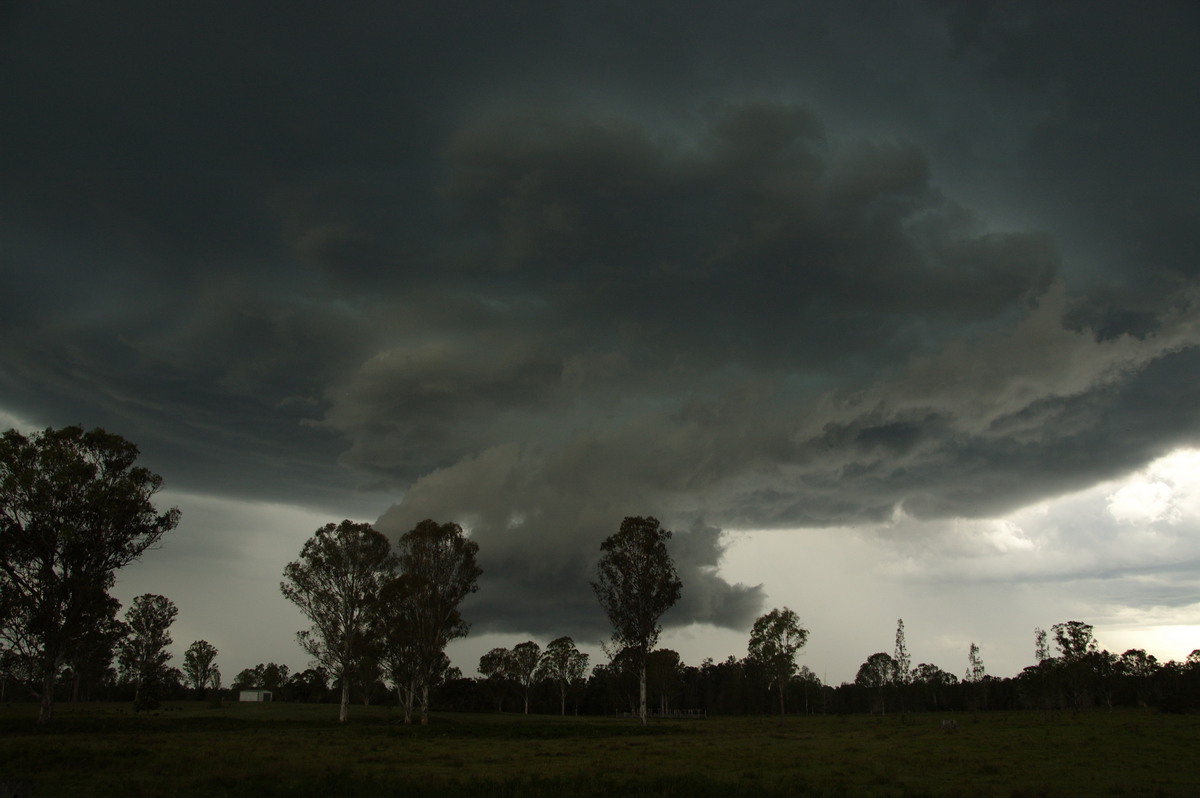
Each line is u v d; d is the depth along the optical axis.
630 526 92.19
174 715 91.12
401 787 27.86
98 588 66.00
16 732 59.50
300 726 76.44
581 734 70.00
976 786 30.06
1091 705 148.88
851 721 97.81
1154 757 40.69
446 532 88.62
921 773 34.81
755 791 27.41
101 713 86.75
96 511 67.00
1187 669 142.88
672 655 148.75
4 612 62.88
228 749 44.91
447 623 86.38
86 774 31.75
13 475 64.69
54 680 65.94
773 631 103.00
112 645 73.50
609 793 26.69
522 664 164.38
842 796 26.92
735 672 177.00
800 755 44.06
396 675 85.38
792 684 174.00
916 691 172.38
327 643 85.00
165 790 26.61
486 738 63.34
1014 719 86.62
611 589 90.12
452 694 166.12
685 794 26.92
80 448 69.06
